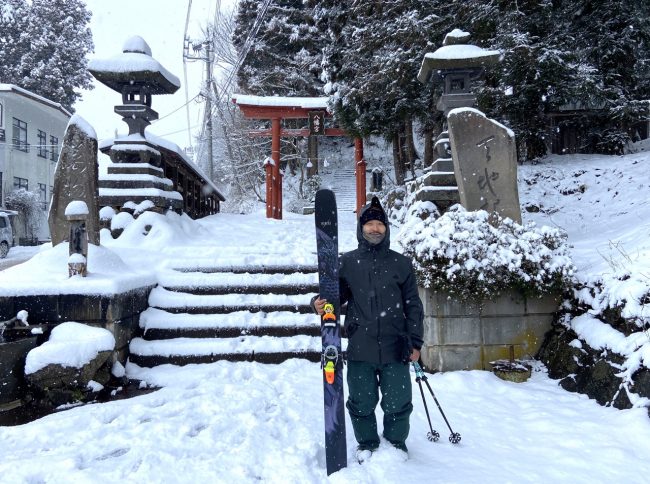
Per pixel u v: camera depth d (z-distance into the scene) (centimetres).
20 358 368
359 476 241
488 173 525
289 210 2605
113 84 793
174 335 478
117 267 489
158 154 841
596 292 393
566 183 1068
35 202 2583
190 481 241
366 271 271
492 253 420
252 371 423
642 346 316
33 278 432
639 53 1276
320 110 1593
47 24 3388
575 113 1421
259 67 2869
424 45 1002
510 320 432
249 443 280
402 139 1831
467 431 305
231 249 625
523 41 948
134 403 352
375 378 274
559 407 338
